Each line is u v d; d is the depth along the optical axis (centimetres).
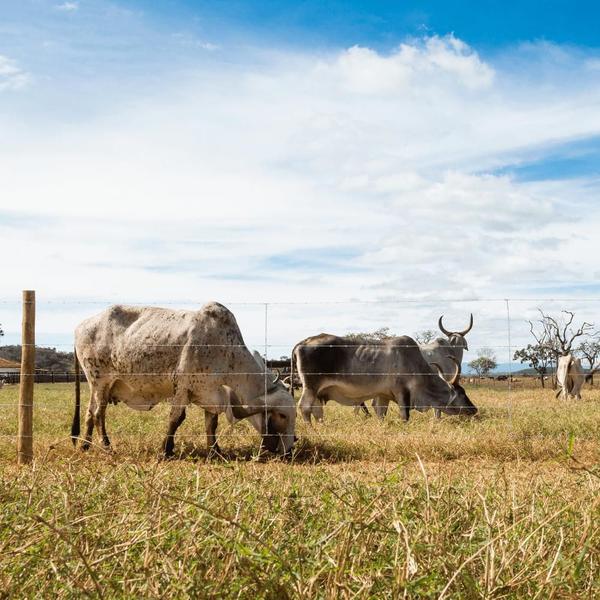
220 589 277
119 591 282
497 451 910
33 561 313
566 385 2347
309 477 563
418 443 936
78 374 1045
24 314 895
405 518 371
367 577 287
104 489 488
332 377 1405
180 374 958
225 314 977
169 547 324
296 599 271
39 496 477
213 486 457
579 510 415
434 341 1891
